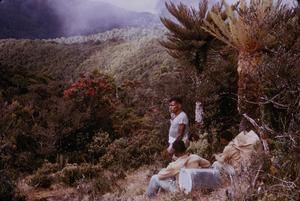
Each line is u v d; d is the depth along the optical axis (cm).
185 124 658
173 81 1129
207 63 1068
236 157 564
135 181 816
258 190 411
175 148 575
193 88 1062
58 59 8369
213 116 1013
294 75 590
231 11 718
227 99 1041
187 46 1005
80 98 1334
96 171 954
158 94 1166
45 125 1288
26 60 8019
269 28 723
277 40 709
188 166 564
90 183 807
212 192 493
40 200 766
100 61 8331
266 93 655
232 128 967
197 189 515
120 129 1336
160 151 1100
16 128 1198
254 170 444
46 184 897
